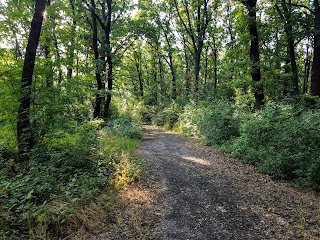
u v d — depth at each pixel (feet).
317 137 18.13
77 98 26.27
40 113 19.61
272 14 47.06
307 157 17.76
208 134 35.06
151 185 17.92
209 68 91.20
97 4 55.52
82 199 13.07
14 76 21.04
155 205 14.46
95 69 47.01
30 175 14.88
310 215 12.87
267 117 23.85
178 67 113.80
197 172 21.68
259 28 42.11
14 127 20.30
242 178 19.61
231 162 24.66
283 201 14.93
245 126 25.26
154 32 77.61
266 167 20.58
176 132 54.54
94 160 20.08
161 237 10.96
